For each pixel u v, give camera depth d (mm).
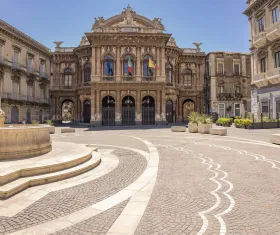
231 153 11875
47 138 9805
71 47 50125
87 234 3996
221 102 49031
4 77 36219
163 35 39625
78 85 47531
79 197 5766
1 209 5023
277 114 27766
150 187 6531
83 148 10859
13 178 6465
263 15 30047
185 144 15438
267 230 4086
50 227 4246
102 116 40031
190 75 50719
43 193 6020
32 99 43375
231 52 49844
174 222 4414
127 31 40031
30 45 42875
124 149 13477
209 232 4031
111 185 6734
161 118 40094
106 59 40062
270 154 11391
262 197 5684
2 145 8227
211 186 6578
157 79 40000
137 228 4188
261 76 30250
